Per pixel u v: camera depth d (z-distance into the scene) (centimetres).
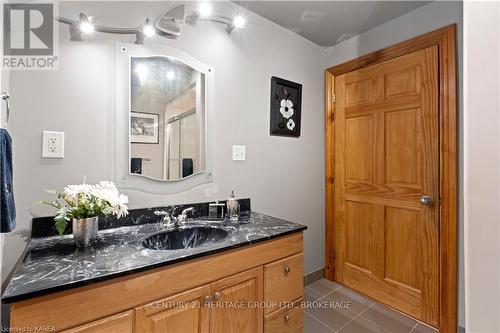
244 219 160
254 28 191
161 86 150
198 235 144
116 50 136
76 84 125
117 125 136
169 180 153
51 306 74
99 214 112
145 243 119
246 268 117
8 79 109
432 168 173
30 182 115
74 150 125
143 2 143
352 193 222
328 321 180
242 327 116
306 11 187
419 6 179
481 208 43
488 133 42
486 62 43
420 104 179
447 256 164
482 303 43
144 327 90
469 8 45
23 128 113
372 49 209
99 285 81
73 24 125
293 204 219
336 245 235
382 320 181
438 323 169
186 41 158
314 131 235
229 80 178
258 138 195
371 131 209
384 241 200
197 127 163
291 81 215
